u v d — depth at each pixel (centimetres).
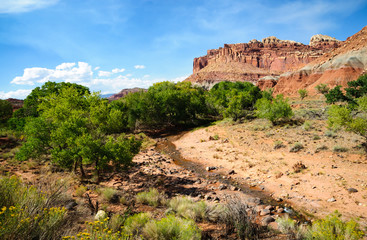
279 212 840
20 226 320
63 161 1052
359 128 1304
